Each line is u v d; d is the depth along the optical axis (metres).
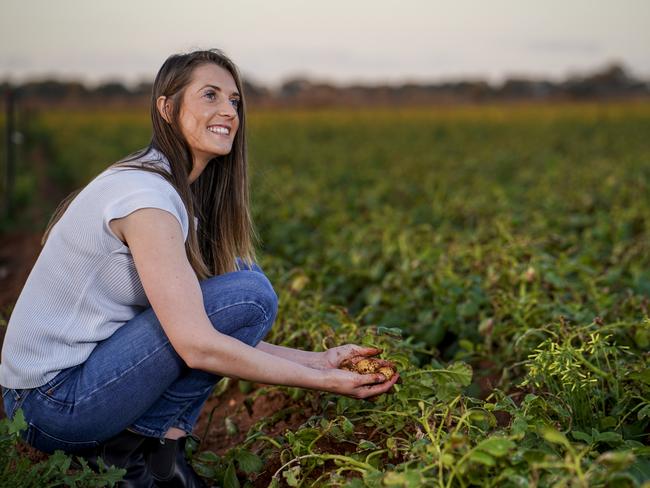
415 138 25.70
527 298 3.85
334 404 2.85
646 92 88.75
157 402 2.38
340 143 22.72
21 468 2.22
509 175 13.41
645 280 4.70
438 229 7.18
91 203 2.21
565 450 2.32
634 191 9.13
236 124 2.49
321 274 5.05
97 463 2.40
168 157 2.41
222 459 2.70
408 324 4.14
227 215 2.71
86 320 2.30
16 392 2.35
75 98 83.94
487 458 1.96
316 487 2.36
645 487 1.72
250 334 2.46
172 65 2.43
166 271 2.14
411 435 2.50
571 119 36.00
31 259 6.83
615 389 2.73
